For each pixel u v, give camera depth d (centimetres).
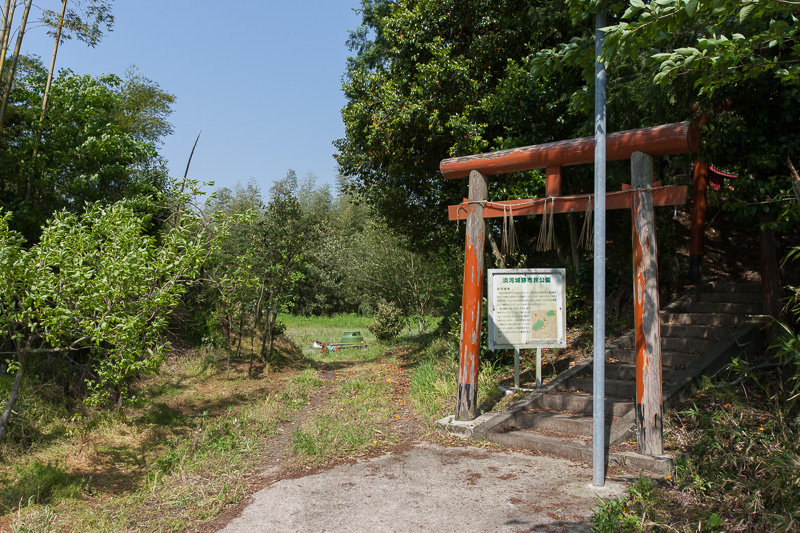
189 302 1187
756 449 432
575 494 424
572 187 981
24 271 468
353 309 3434
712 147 728
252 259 1162
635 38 402
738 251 1002
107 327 493
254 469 530
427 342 1559
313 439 592
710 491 407
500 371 858
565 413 635
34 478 484
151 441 648
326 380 1127
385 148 1078
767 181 696
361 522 383
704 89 455
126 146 992
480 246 643
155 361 537
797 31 407
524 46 1012
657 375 491
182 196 677
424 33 1048
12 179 859
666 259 935
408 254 1998
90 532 385
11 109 890
